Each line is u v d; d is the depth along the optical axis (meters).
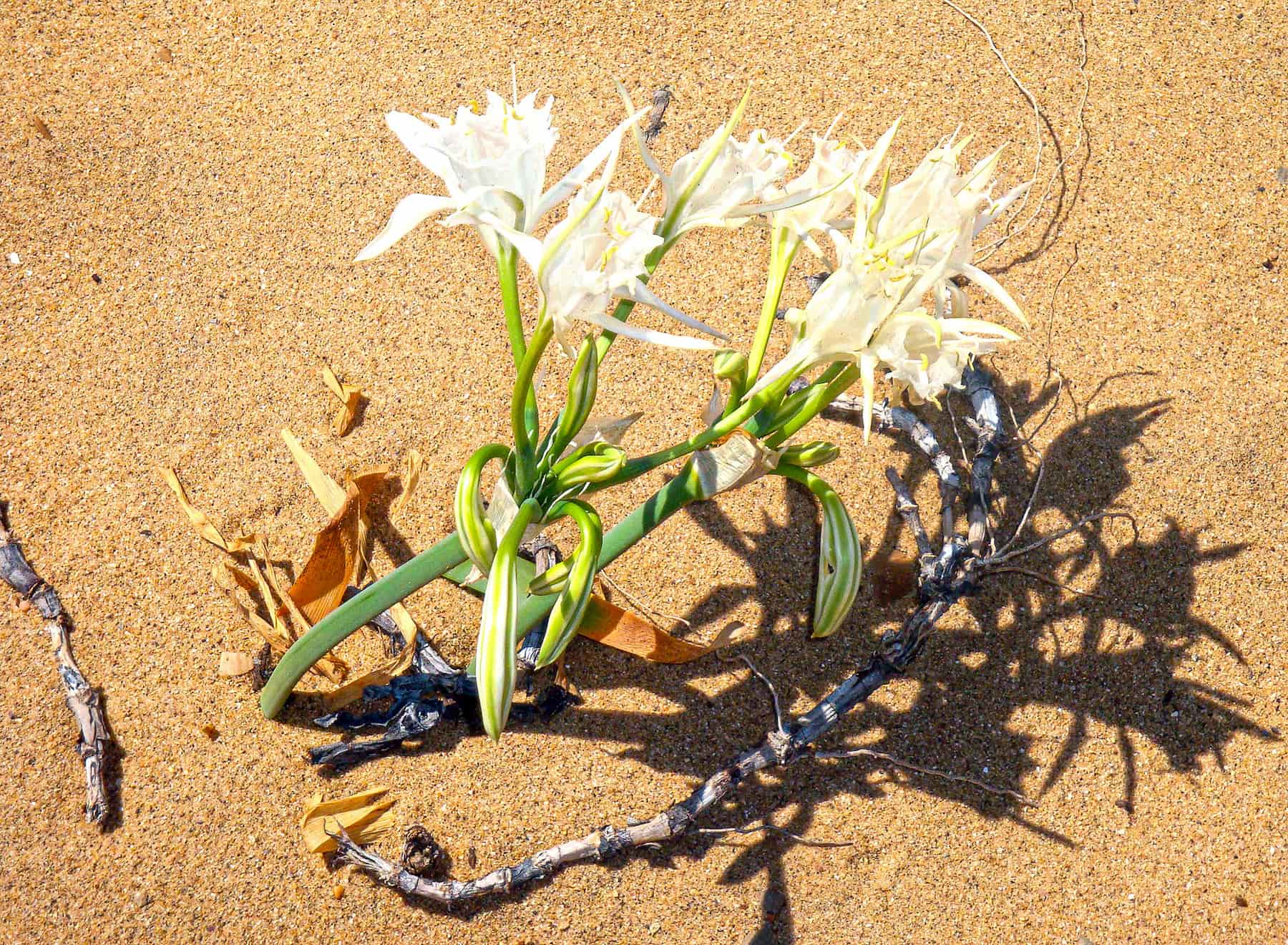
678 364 0.91
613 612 0.81
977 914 0.81
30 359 0.88
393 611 0.83
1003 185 0.97
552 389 0.90
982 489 0.87
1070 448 0.90
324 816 0.79
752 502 0.88
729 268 0.94
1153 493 0.89
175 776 0.81
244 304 0.91
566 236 0.62
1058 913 0.81
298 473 0.87
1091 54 1.04
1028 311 0.94
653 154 0.97
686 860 0.81
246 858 0.79
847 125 0.99
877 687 0.82
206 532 0.84
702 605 0.86
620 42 1.02
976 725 0.84
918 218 0.67
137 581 0.84
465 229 0.94
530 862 0.79
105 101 0.96
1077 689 0.85
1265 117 1.01
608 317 0.63
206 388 0.89
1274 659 0.86
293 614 0.81
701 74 1.01
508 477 0.69
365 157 0.95
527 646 0.82
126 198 0.93
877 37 1.04
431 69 0.99
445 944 0.79
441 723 0.82
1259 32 1.06
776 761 0.80
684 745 0.83
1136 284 0.95
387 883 0.78
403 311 0.92
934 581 0.82
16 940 0.77
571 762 0.82
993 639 0.86
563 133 0.97
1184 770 0.84
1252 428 0.91
